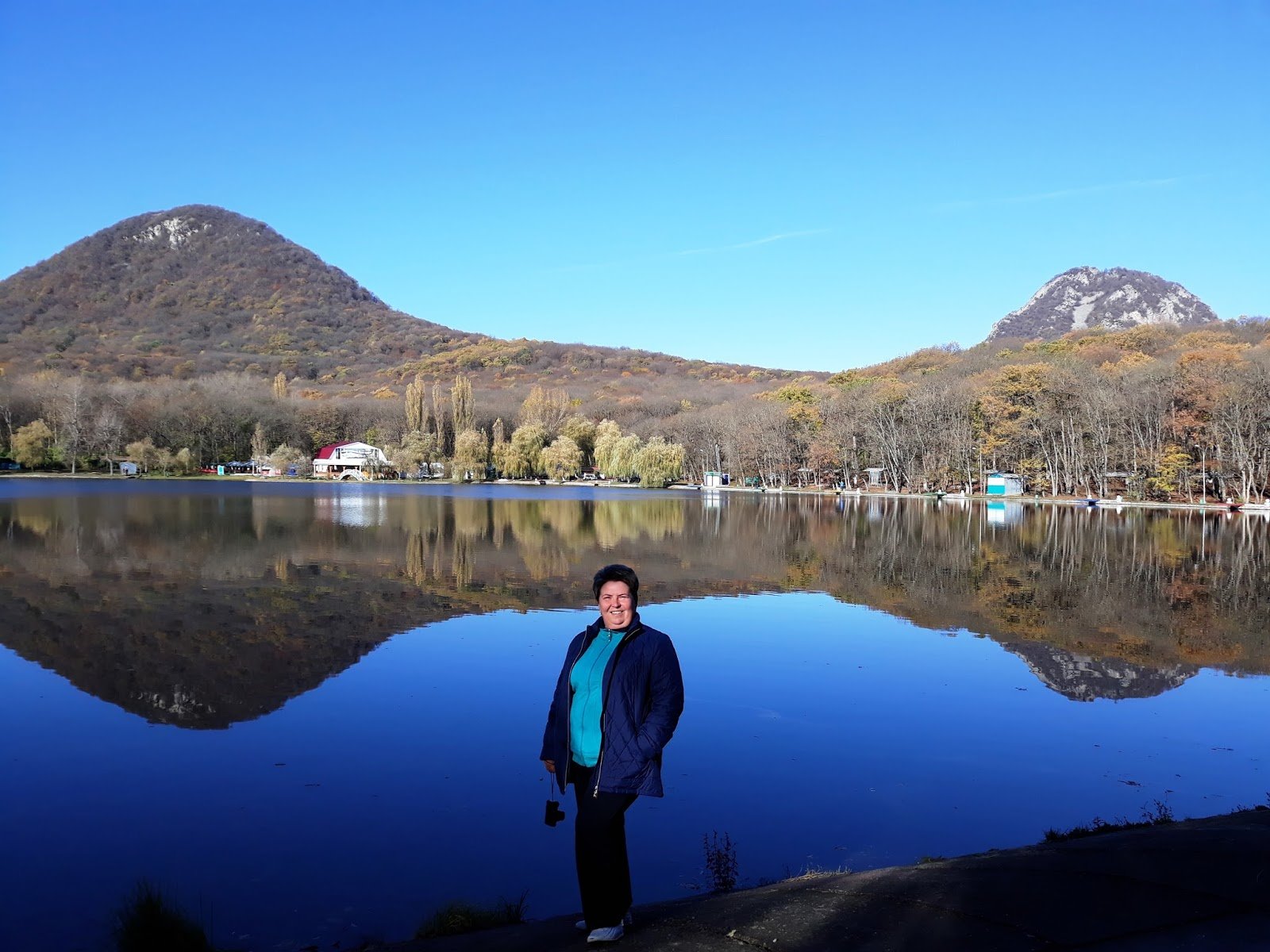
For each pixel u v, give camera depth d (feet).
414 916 28.53
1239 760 45.24
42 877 31.30
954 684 60.29
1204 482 280.92
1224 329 491.72
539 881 31.09
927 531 187.52
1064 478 331.98
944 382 379.14
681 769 43.14
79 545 129.80
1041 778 42.19
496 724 49.60
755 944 18.21
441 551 131.13
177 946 24.40
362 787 40.09
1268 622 84.17
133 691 55.47
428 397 590.55
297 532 155.33
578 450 465.88
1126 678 62.64
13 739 46.29
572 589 98.12
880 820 36.83
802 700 56.08
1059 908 19.30
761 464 430.61
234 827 35.60
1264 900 19.43
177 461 435.94
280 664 62.85
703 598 97.86
